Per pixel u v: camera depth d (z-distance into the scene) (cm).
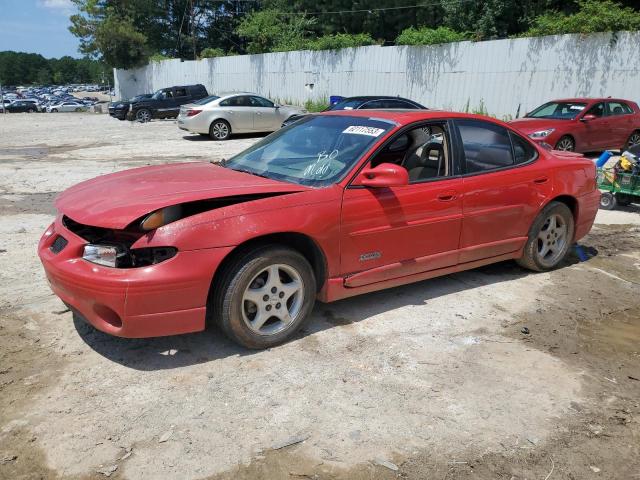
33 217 727
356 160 406
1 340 381
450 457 279
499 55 1970
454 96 2136
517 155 508
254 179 406
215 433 291
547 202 516
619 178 810
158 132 2067
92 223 332
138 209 332
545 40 1838
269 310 373
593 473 273
